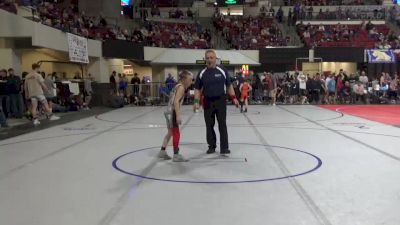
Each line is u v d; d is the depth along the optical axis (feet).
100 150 29.14
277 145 30.45
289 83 82.69
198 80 26.50
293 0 126.72
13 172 22.48
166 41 100.01
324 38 104.73
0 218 15.19
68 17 82.02
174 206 16.31
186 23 115.14
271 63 96.17
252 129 39.73
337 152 27.53
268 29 110.42
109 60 84.12
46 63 74.38
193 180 20.26
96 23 89.66
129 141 33.19
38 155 27.43
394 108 66.18
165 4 127.54
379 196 17.44
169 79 81.66
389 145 30.27
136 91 81.76
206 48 101.86
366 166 23.21
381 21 114.52
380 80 80.33
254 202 16.70
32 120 48.96
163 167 23.30
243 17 119.85
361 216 15.01
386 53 91.91
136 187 19.16
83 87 70.95
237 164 23.88
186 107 71.05
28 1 63.10
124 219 14.93
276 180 20.12
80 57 67.10
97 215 15.39
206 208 16.03
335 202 16.65
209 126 27.07
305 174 21.34
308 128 40.40
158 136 35.88
